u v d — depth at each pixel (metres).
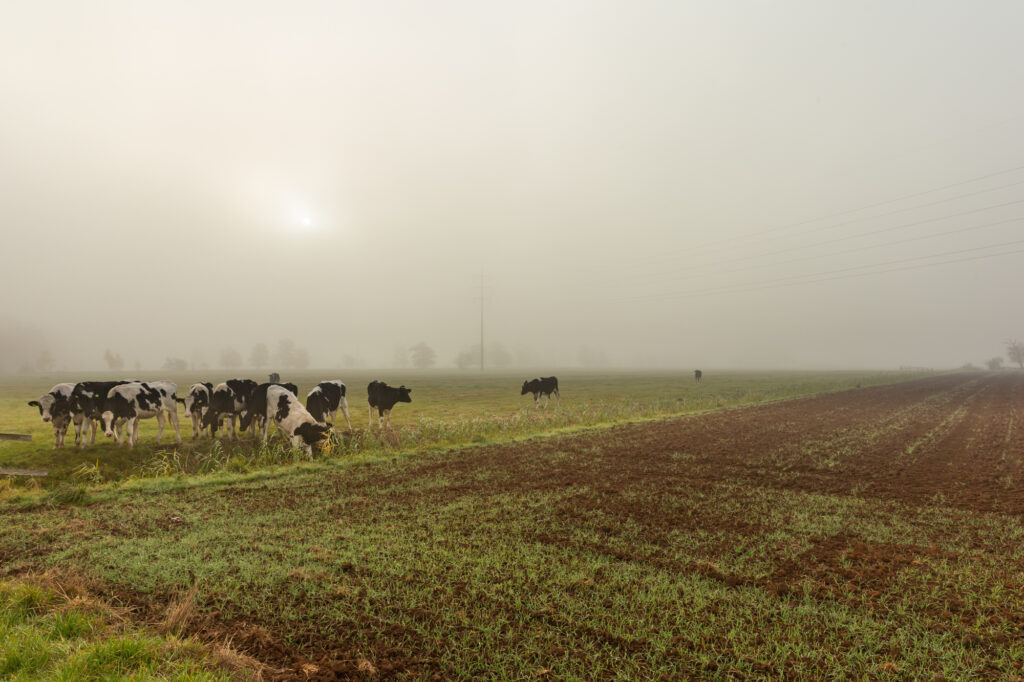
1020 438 18.03
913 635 4.92
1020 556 7.00
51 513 8.94
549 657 4.51
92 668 4.03
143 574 6.27
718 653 4.61
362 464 13.55
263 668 4.24
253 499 9.98
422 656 4.52
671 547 7.32
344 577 6.16
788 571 6.50
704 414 25.88
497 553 6.98
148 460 13.88
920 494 10.47
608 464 13.44
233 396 16.94
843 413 26.19
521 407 30.31
